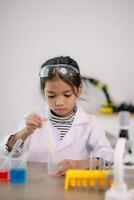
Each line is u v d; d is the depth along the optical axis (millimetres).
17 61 2523
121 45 2445
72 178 803
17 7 2496
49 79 1141
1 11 2500
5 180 876
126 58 2445
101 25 2455
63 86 1144
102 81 2469
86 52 2480
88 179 799
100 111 2369
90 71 2480
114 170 694
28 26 2504
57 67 1138
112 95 2461
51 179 888
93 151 1247
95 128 1326
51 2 2484
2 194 750
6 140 1154
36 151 1277
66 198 721
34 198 720
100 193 758
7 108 2545
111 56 2457
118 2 2428
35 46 2512
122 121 947
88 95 2432
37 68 2514
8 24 2508
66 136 1294
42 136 1302
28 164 1085
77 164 959
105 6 2441
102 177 791
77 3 2467
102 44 2461
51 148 1053
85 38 2475
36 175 933
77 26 2479
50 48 2510
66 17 2482
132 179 860
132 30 2430
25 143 1243
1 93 2539
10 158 921
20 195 743
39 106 2508
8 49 2520
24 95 2527
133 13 2420
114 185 696
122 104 2355
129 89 2453
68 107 1214
